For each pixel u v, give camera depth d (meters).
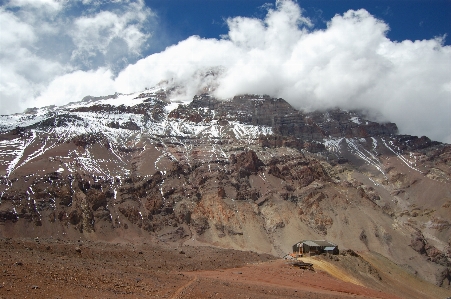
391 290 174.38
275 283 121.31
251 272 134.62
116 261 121.19
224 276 122.44
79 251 120.94
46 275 76.31
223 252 175.75
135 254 137.88
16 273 73.19
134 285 84.12
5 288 64.69
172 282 95.69
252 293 96.88
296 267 150.12
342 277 160.25
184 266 131.88
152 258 136.50
